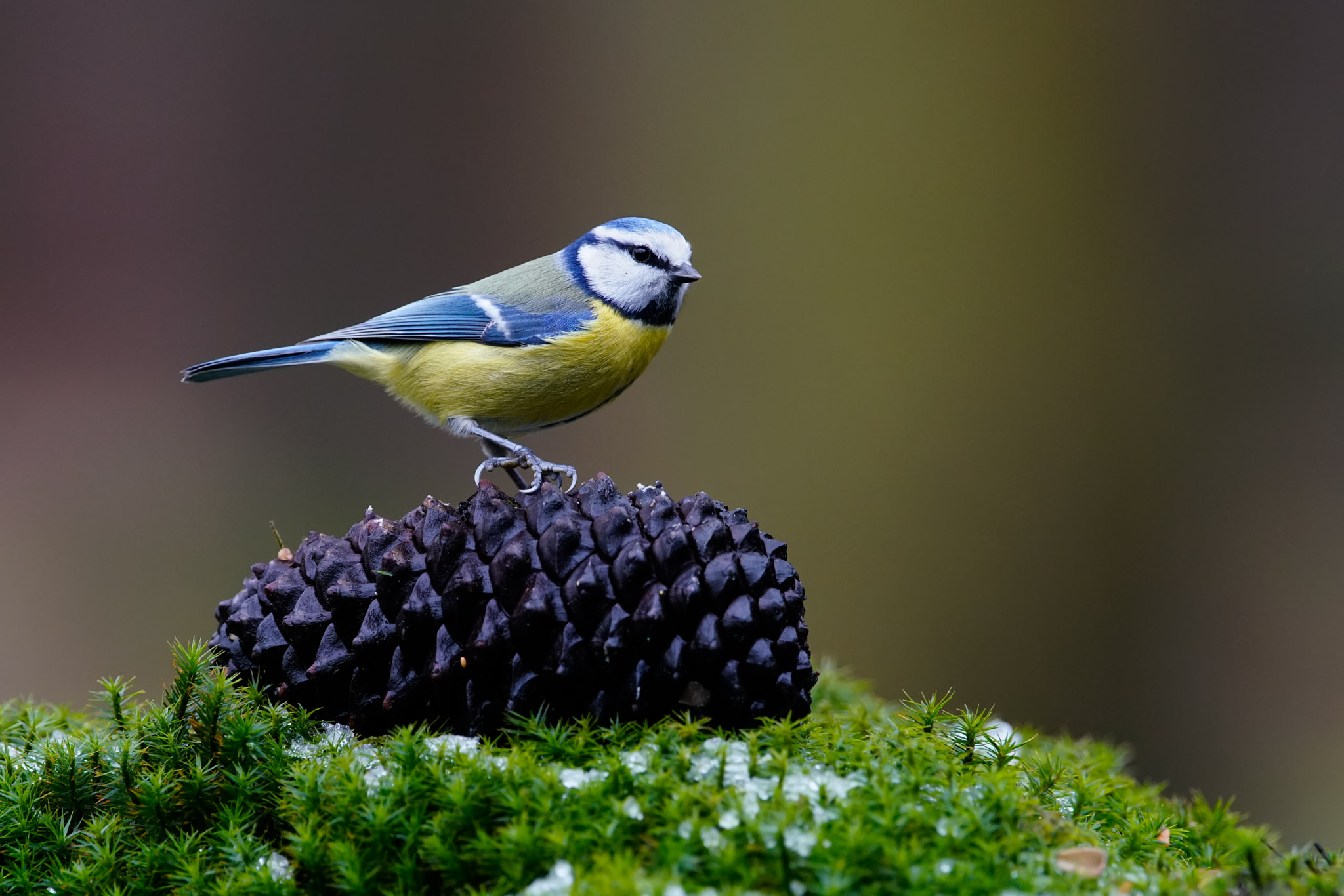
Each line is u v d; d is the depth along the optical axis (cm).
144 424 1114
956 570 1029
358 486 1095
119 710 341
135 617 950
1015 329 1080
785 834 255
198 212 1198
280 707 336
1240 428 1020
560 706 320
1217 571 984
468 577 322
